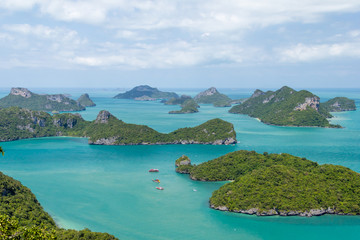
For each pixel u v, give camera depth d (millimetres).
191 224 148125
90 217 155625
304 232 141250
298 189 166125
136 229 143500
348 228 144375
